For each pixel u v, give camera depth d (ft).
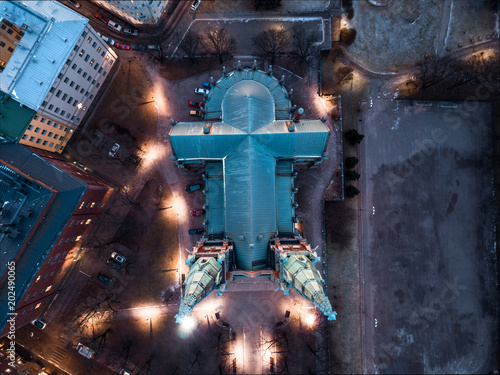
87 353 227.20
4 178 183.83
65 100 203.31
